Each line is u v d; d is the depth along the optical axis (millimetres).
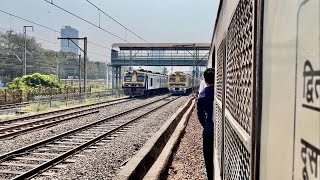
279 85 1292
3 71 81688
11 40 92000
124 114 22859
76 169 8625
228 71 3740
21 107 27031
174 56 57781
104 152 10680
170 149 9484
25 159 9625
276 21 1363
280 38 1297
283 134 1208
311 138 939
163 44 54938
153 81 52031
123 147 11562
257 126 1649
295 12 1115
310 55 967
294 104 1105
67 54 112000
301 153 1017
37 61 94688
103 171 8531
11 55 89250
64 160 9602
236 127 2543
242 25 2359
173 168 8555
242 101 2252
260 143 1600
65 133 13570
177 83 53219
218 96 5910
